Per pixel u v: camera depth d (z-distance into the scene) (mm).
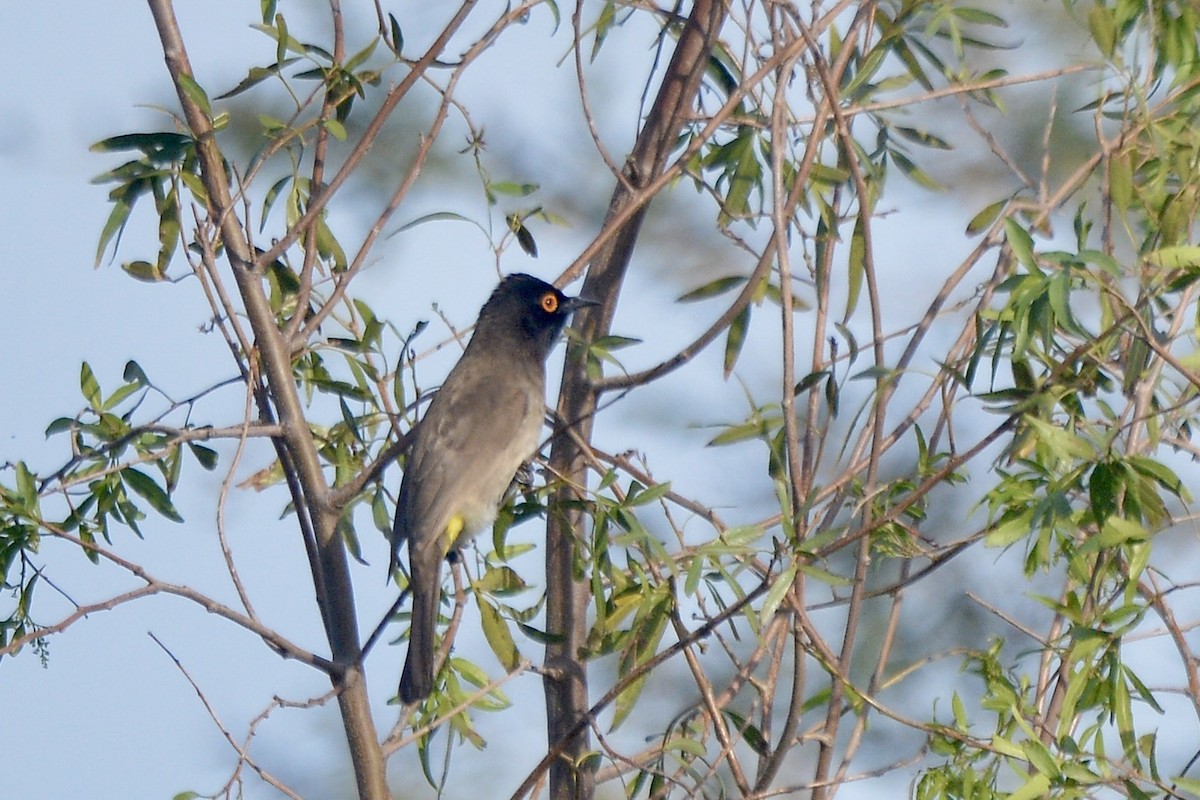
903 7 9328
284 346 8531
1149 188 8992
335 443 9633
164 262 9008
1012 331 8219
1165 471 7574
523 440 10461
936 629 13086
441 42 8680
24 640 7355
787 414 7363
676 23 10672
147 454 8391
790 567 7426
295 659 7949
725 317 8750
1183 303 8469
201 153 8664
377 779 8000
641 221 10680
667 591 8367
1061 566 10281
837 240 8992
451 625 8945
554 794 9242
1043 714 8938
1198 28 9227
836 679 7926
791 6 7730
